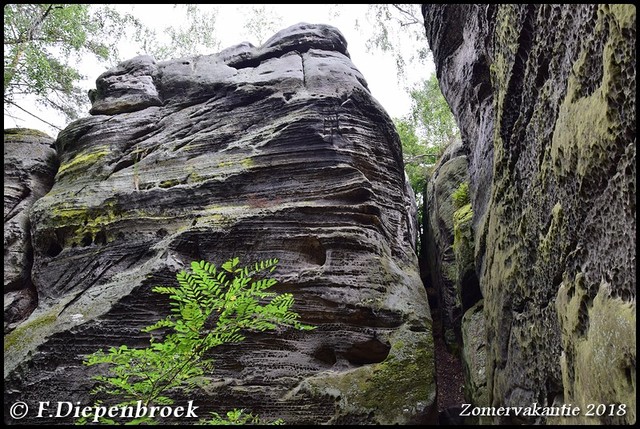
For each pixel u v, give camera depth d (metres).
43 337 7.59
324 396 7.02
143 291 7.88
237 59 11.35
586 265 3.93
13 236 9.37
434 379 7.26
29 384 7.19
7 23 12.24
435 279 11.70
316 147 9.30
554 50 4.56
